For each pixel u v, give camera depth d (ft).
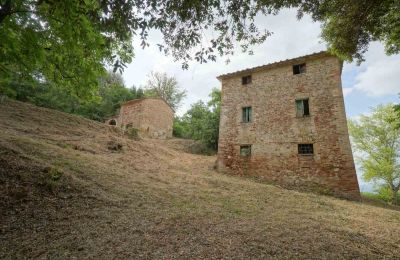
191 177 35.29
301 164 41.52
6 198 15.85
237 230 16.56
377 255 14.67
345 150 38.34
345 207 28.84
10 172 18.53
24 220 14.53
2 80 20.04
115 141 45.80
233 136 49.57
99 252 12.21
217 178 39.04
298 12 22.88
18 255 11.48
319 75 43.45
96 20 14.69
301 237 16.35
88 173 24.34
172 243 13.82
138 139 61.36
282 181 42.32
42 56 17.19
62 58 19.47
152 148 55.01
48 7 15.12
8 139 26.45
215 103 82.99
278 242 15.08
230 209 22.06
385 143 68.80
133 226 15.64
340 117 39.91
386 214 27.07
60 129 43.57
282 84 46.78
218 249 13.46
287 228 18.04
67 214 16.07
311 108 42.83
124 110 93.09
